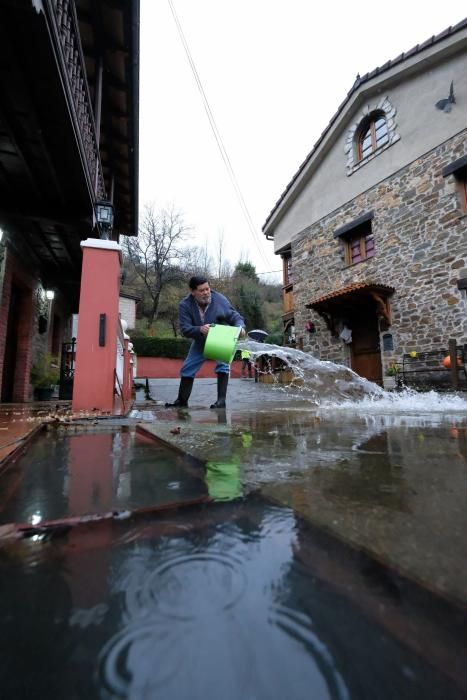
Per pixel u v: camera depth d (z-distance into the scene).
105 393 3.19
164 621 0.35
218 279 30.45
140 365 18.86
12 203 4.57
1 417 2.74
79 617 0.36
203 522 0.60
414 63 7.80
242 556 0.48
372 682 0.27
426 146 7.86
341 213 9.83
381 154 8.79
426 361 7.51
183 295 28.75
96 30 4.55
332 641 0.32
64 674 0.28
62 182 4.27
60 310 9.32
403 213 8.22
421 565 0.45
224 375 3.91
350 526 0.57
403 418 2.43
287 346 12.10
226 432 1.72
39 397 6.86
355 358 9.45
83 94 3.96
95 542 0.53
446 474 0.90
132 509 0.67
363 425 2.01
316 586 0.40
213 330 2.97
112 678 0.28
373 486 0.79
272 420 2.31
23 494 0.77
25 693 0.27
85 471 0.99
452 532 0.54
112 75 5.20
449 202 7.39
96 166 4.91
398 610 0.36
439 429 1.81
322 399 5.25
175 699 0.26
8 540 0.54
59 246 6.05
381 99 8.82
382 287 8.00
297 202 11.45
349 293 8.23
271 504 0.68
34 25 2.46
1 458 1.13
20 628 0.34
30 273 6.38
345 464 1.02
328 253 10.14
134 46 4.54
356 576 0.42
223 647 0.31
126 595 0.39
